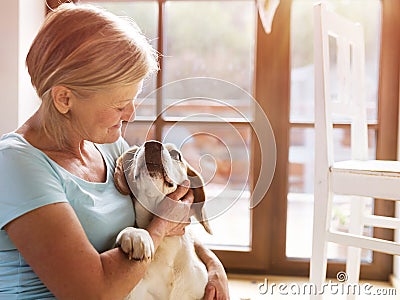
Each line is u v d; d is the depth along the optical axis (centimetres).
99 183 98
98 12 92
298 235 224
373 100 195
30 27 172
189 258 101
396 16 185
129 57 89
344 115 148
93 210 93
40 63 89
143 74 92
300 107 203
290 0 187
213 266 108
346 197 205
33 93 176
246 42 263
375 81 194
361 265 191
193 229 112
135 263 88
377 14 192
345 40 149
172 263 98
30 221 82
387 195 121
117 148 114
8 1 163
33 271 89
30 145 90
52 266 82
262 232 196
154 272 96
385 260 190
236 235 212
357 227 155
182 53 262
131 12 199
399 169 124
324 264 129
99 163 105
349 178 126
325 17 131
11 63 164
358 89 156
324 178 128
